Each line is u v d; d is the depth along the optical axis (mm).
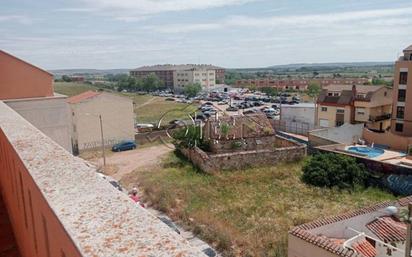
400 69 34188
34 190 2740
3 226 6469
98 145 34156
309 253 8578
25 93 15680
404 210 7414
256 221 15844
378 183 21562
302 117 41312
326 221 9805
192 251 1352
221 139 27609
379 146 29672
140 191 20094
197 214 16297
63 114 13414
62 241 1776
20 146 3822
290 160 26562
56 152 3453
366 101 35188
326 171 21656
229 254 12555
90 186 2277
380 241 8836
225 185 21406
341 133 31547
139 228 1571
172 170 24703
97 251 1356
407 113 34125
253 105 67375
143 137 37000
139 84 115188
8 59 15211
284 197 19359
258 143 28719
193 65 136375
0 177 8297
